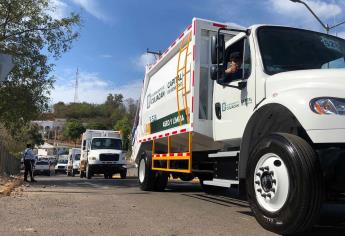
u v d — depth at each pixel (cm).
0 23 2019
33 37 2070
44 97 2120
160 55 1182
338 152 540
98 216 727
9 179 1861
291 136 562
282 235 573
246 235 576
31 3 2036
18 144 4266
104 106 11588
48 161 4538
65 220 684
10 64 969
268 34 730
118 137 3053
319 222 703
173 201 954
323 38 761
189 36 948
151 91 1270
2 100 2027
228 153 759
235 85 758
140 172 1277
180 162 1009
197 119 874
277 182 563
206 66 898
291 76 620
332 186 559
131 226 640
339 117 527
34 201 916
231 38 804
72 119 11131
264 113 650
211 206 866
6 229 605
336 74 562
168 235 578
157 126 1174
